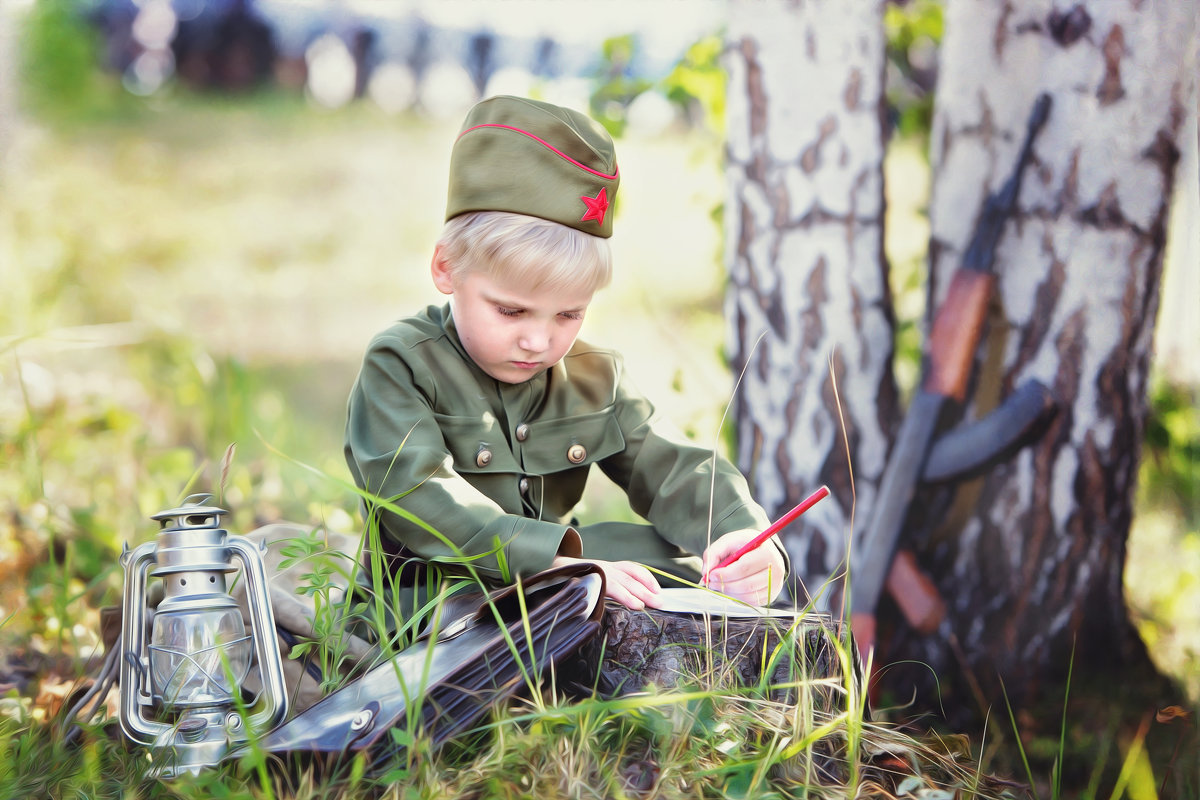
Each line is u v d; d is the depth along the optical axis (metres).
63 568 2.83
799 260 2.77
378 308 7.29
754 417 2.86
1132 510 2.56
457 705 1.58
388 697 1.58
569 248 1.84
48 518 2.70
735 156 2.87
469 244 1.85
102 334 4.31
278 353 6.33
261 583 1.66
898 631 2.60
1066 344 2.51
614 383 2.19
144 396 4.27
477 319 1.88
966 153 2.62
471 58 11.92
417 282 7.83
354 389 2.03
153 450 3.83
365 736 1.50
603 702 1.53
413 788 1.48
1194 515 2.81
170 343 4.24
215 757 1.59
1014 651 2.55
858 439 2.76
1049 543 2.54
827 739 1.71
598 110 3.77
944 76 2.68
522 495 2.04
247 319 6.78
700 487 2.10
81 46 10.30
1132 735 2.34
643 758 1.62
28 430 3.12
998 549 2.56
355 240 8.38
